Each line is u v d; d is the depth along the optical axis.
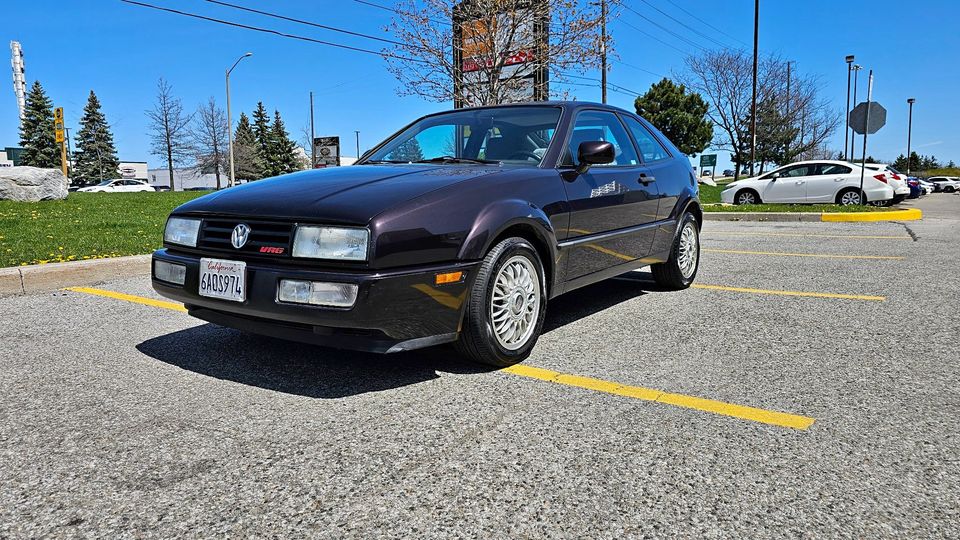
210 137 57.75
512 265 3.16
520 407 2.62
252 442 2.32
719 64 39.47
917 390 2.76
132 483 2.03
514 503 1.87
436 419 2.51
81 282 5.52
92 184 66.19
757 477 2.01
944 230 9.98
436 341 2.84
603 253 3.97
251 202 2.98
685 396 2.73
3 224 8.95
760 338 3.65
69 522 1.81
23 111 40.28
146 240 7.43
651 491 1.93
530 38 13.19
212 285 2.93
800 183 16.88
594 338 3.71
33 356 3.42
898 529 1.72
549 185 3.48
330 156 25.03
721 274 5.93
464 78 13.85
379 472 2.08
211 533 1.75
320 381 2.98
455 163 3.82
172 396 2.80
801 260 6.76
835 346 3.46
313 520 1.80
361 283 2.55
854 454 2.16
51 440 2.36
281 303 2.68
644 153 4.79
